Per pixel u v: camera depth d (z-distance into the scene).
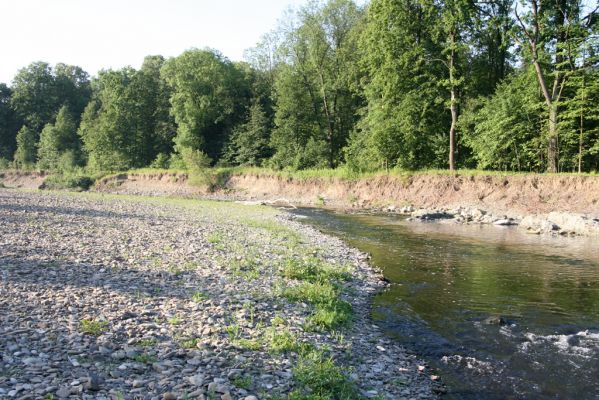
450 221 33.31
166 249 17.05
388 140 45.62
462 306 13.22
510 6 40.34
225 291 12.01
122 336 8.24
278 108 63.25
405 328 11.38
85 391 6.09
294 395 6.75
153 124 88.56
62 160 88.81
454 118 43.50
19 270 11.98
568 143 38.53
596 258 20.08
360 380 8.05
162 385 6.52
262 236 22.61
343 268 16.92
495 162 42.50
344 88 59.84
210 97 76.00
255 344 8.52
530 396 8.01
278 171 58.78
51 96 110.88
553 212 30.75
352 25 59.34
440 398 7.82
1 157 108.75
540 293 14.57
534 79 40.66
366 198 46.28
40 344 7.45
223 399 6.21
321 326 10.38
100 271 12.84
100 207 33.22
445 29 40.81
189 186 65.06
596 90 35.69
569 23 36.78
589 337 10.85
